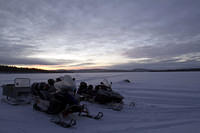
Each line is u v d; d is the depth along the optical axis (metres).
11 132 2.88
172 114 5.15
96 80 19.84
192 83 15.32
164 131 3.40
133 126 3.76
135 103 6.96
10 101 5.70
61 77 5.30
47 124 3.58
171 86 13.07
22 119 3.81
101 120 4.23
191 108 6.09
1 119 3.63
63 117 4.14
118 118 4.54
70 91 4.37
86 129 3.43
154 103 7.00
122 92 10.12
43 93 4.86
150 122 4.15
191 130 3.47
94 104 6.39
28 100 5.63
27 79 5.72
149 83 15.73
